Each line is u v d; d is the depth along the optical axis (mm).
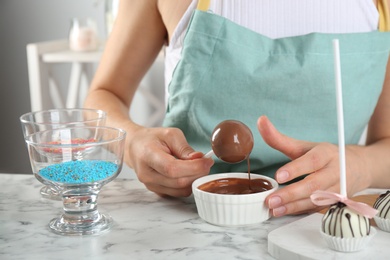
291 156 937
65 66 2594
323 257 770
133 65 1185
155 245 824
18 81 2682
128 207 946
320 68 1038
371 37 1056
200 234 853
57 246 827
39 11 2617
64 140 904
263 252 808
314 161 897
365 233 781
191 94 1055
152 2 1149
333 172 903
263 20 1063
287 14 1063
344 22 1066
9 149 2734
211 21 1026
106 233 859
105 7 2322
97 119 1005
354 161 953
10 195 1003
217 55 1034
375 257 772
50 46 2318
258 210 869
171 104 1093
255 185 914
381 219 829
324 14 1064
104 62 1205
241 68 1037
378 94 1091
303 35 1041
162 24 1163
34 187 1036
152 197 982
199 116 1063
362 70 1060
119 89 1190
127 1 1183
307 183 882
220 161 1062
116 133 898
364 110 1085
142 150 952
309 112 1062
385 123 1110
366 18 1074
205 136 1074
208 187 910
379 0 1079
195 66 1043
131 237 847
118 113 1110
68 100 2453
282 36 1068
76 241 838
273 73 1038
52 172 860
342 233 775
